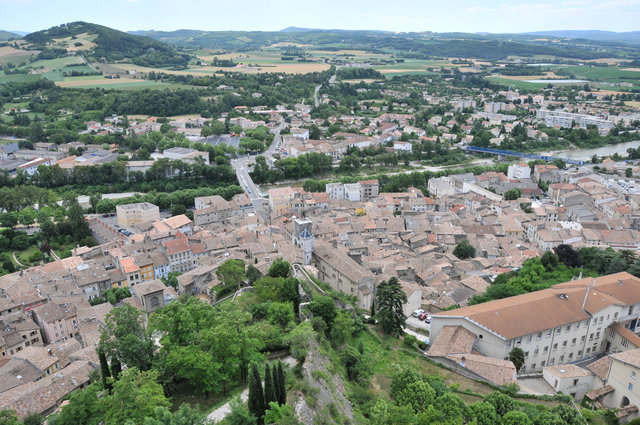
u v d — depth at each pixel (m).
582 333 150.25
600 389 126.50
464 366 129.62
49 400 134.25
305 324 118.56
